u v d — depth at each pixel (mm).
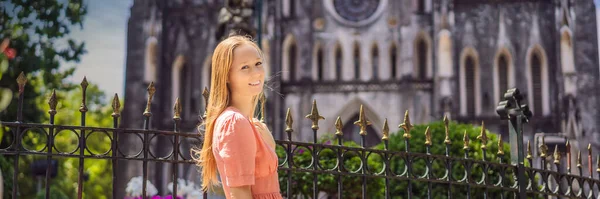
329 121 41000
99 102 42312
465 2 41250
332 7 42062
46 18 23188
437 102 40281
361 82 41250
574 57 39344
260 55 4586
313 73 41562
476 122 39938
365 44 41625
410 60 41156
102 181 44219
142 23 42500
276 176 4582
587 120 38562
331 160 13102
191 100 41781
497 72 40375
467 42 40812
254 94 4535
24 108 21797
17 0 22266
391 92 41062
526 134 39156
